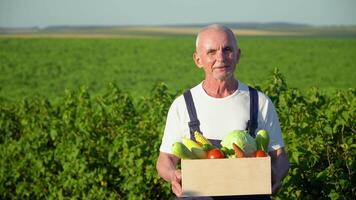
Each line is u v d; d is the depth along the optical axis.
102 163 8.14
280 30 144.75
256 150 4.71
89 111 8.87
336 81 46.75
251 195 4.76
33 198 9.29
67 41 76.75
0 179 9.42
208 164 4.55
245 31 137.62
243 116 4.88
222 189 4.55
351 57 61.47
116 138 7.89
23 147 9.24
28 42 75.12
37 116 9.89
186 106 4.95
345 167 6.60
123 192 8.03
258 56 62.94
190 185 4.57
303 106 7.29
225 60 4.75
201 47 4.81
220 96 4.91
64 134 8.85
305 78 48.59
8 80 48.19
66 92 9.64
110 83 9.04
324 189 6.39
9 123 10.23
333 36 113.25
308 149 6.59
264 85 7.80
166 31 140.62
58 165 8.89
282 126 7.13
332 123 6.63
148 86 45.38
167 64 59.41
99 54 65.38
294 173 6.36
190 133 4.93
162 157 5.03
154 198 7.78
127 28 164.62
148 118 8.37
